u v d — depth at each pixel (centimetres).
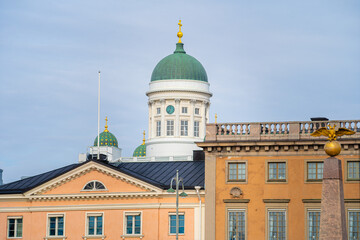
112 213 13725
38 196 13938
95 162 13788
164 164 14450
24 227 13975
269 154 13025
